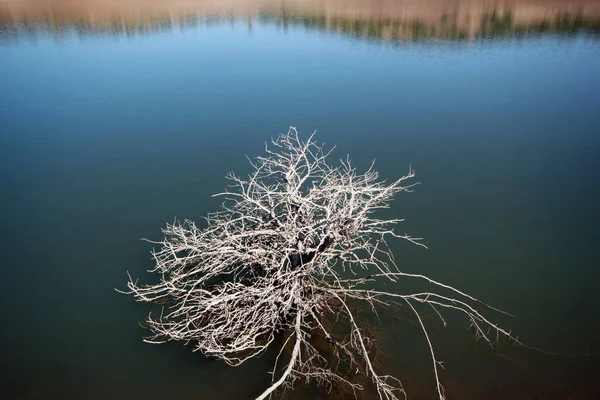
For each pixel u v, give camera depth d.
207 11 46.38
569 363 8.52
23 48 30.97
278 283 8.47
